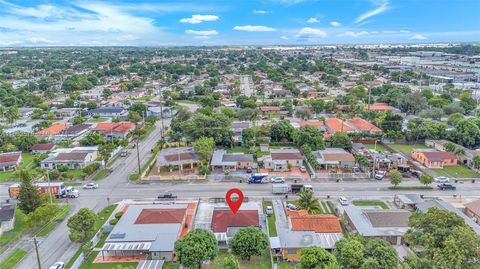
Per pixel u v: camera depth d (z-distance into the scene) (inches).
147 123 6446.9
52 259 2551.7
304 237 2610.7
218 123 5270.7
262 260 2508.6
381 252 2130.9
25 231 2945.4
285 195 3548.2
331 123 5959.6
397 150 4992.6
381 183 3850.9
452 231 2149.4
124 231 2733.8
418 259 2132.1
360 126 5644.7
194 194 3627.0
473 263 2027.6
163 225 2817.4
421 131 5221.5
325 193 3604.8
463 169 4256.9
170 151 4731.8
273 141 5295.3
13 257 2568.9
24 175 3120.1
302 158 4375.0
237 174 4146.2
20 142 5083.7
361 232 2672.2
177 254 2346.2
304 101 7760.8
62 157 4466.0
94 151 4707.2
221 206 3289.9
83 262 2498.8
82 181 4001.0
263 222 2994.6
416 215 2476.6
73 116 7263.8
